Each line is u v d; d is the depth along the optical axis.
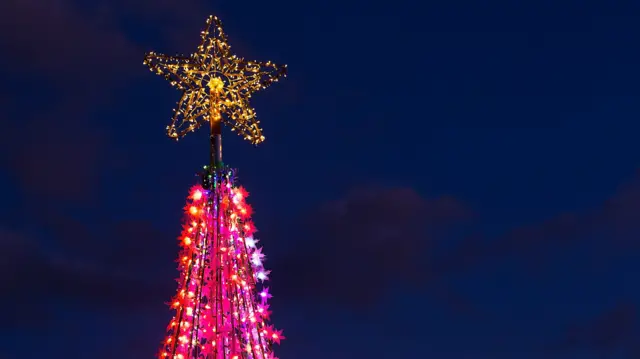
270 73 23.27
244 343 21.00
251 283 21.56
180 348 20.66
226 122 22.91
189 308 20.77
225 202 21.64
